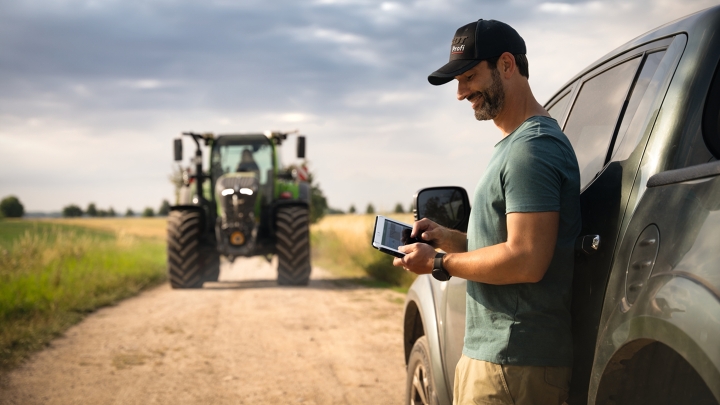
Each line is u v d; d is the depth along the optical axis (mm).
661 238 1310
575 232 1662
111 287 10000
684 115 1475
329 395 4312
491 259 1636
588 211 1697
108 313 7898
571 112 2236
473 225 1804
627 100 1784
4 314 6789
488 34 1766
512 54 1790
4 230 33656
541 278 1604
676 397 1413
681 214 1275
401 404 4117
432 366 2764
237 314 7738
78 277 9820
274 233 11406
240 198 10914
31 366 5102
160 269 14156
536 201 1591
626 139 1683
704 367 1072
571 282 1661
